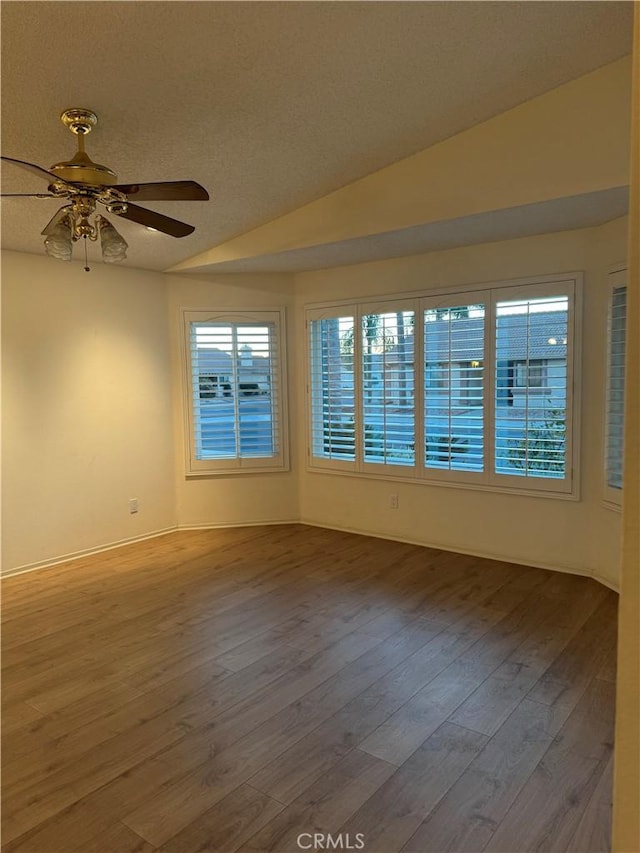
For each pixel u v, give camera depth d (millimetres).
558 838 1784
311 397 5230
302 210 4062
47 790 2031
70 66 2238
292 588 3873
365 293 4797
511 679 2688
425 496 4656
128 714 2471
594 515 3857
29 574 4258
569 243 3801
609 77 2803
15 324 4219
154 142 2914
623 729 785
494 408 4195
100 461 4766
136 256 4594
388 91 2779
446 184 3381
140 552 4730
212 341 5207
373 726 2352
